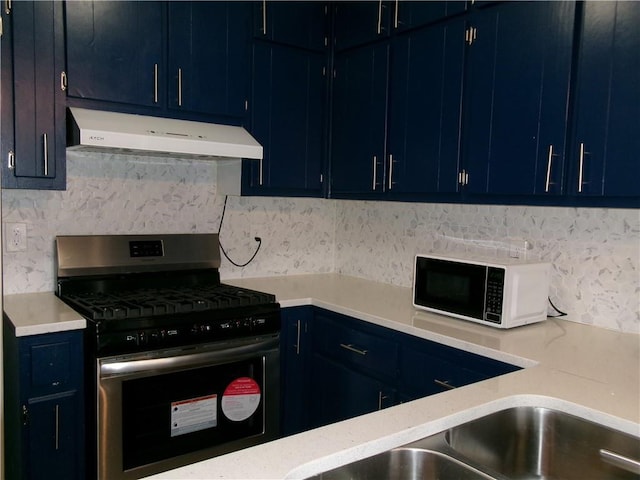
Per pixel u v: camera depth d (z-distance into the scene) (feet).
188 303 6.49
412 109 7.48
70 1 6.46
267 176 8.39
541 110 5.86
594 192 5.41
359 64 8.38
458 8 6.74
